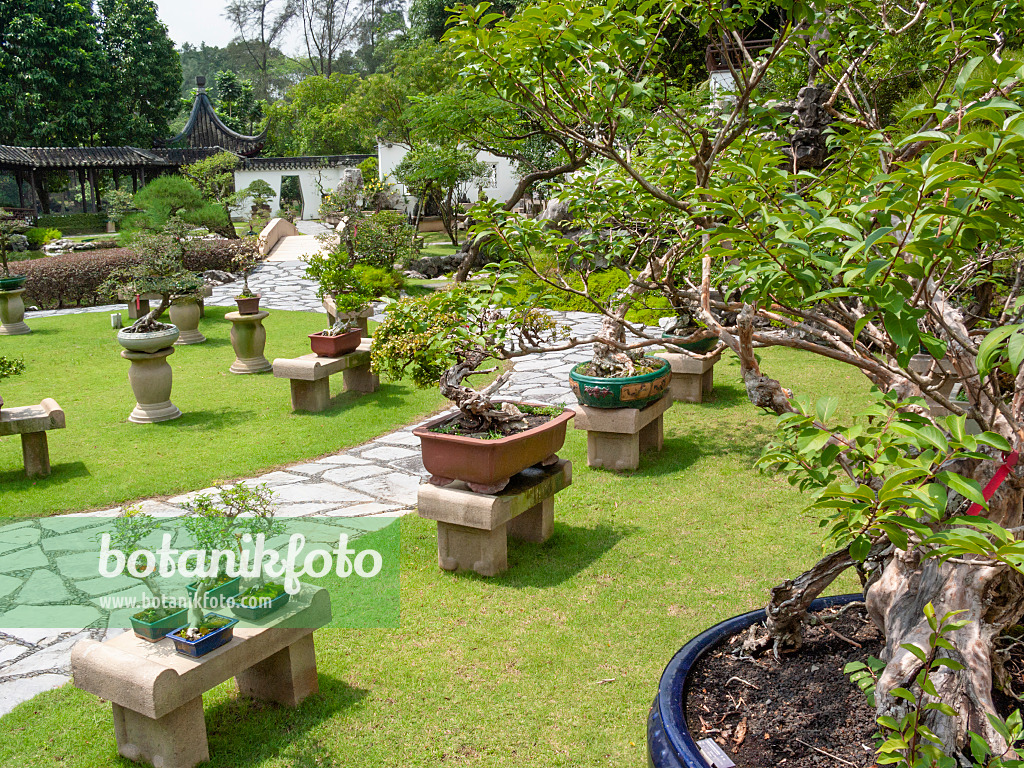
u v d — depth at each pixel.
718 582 4.23
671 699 2.40
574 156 3.09
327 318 14.48
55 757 2.97
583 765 2.85
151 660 2.80
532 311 4.27
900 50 3.89
